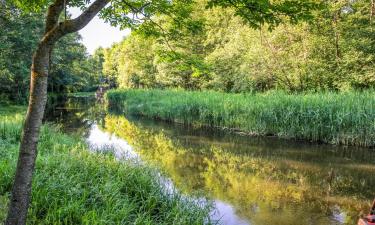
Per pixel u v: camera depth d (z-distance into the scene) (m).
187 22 5.75
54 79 37.62
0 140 9.16
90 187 5.80
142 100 28.38
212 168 10.34
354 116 13.70
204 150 13.08
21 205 3.27
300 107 15.19
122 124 21.06
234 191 8.20
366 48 18.77
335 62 20.09
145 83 43.94
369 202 7.63
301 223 6.42
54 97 38.31
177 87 35.38
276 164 10.95
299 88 21.55
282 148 13.46
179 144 14.31
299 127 15.11
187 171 9.93
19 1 5.04
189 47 28.25
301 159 11.63
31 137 3.25
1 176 5.79
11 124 10.85
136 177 6.75
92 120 22.66
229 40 31.16
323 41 19.98
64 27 3.20
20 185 3.26
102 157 7.95
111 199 5.53
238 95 20.92
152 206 5.83
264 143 14.51
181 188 8.02
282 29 20.95
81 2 5.55
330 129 14.33
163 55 5.98
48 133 10.78
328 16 19.78
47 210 4.96
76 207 4.96
